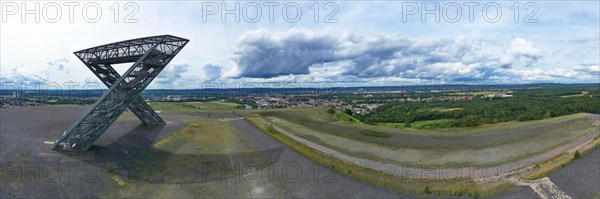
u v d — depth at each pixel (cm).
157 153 3616
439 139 5091
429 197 2694
